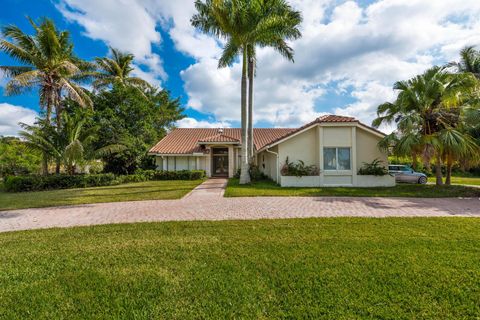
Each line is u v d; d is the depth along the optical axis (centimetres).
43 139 1434
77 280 323
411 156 1180
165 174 1955
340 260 371
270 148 1644
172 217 675
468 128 1171
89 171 1784
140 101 2280
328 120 1352
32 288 305
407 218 623
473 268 339
